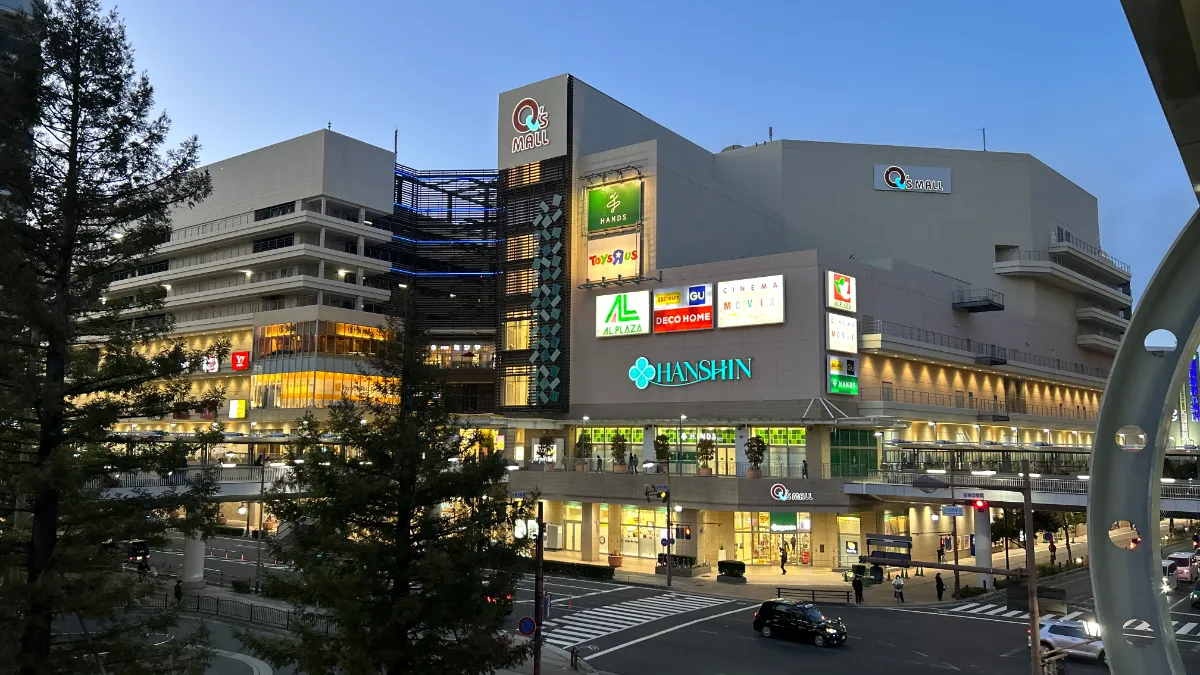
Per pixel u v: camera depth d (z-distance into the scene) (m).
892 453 65.44
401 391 19.53
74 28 19.19
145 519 19.61
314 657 17.11
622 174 69.88
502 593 18.75
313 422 19.70
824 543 56.84
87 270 19.70
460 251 97.69
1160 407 6.44
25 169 18.28
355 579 17.38
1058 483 44.25
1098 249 100.19
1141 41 4.95
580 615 40.62
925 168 85.88
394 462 18.59
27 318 18.00
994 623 38.59
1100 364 106.94
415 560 18.39
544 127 74.38
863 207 84.00
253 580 48.62
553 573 55.31
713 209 73.88
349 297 88.31
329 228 85.88
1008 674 29.22
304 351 82.50
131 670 18.22
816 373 58.75
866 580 47.84
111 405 19.14
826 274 60.09
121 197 20.03
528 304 74.62
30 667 16.89
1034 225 87.38
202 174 23.17
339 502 17.61
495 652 18.08
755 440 55.97
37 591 16.78
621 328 68.31
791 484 54.25
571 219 72.69
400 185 99.81
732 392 62.44
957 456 64.62
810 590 47.03
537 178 74.50
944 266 84.38
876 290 65.81
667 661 31.41
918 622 38.97
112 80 19.61
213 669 29.88
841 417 57.94
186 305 95.50
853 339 61.66
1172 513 38.03
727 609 42.34
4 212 18.62
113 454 19.95
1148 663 6.21
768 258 61.88
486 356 92.75
